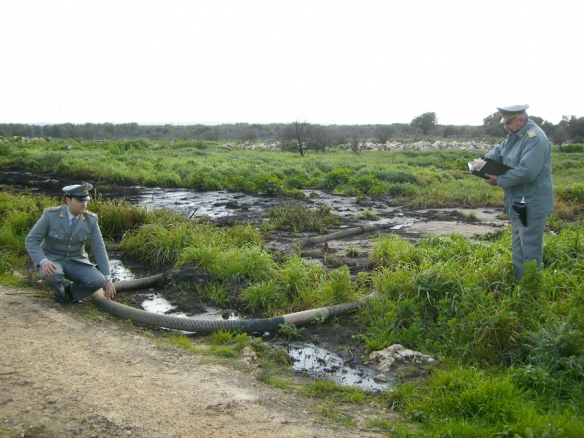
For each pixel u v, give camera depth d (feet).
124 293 21.53
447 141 200.85
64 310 17.94
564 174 78.48
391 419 12.66
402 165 81.05
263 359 15.79
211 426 11.21
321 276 21.65
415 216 41.19
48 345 14.66
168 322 17.42
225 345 16.49
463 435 11.50
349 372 15.48
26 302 18.17
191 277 22.24
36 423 10.59
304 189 58.75
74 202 18.17
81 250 19.06
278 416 12.07
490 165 17.25
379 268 23.81
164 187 58.49
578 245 22.77
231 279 21.88
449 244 25.31
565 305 17.29
